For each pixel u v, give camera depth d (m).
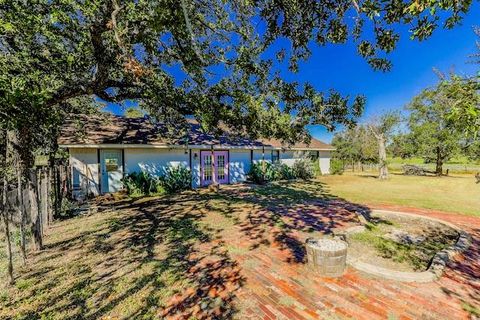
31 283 4.20
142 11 3.99
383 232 7.21
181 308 3.55
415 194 13.59
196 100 6.52
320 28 3.85
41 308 3.56
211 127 6.82
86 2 3.93
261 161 19.77
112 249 5.69
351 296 3.89
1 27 4.19
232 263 4.97
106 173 13.24
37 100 3.46
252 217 8.55
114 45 5.02
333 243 4.88
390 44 3.13
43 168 7.66
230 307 3.58
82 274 4.51
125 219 8.30
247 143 19.08
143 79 6.25
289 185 17.11
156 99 6.77
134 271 4.62
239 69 5.92
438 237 6.87
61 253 5.46
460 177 23.31
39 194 6.04
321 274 4.49
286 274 4.54
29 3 4.39
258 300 3.75
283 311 3.51
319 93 5.78
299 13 3.84
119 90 7.14
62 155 11.52
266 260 5.11
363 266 4.72
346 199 11.97
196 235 6.64
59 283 4.21
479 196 13.05
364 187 16.31
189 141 15.82
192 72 6.05
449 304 3.72
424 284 4.27
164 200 11.79
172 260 5.09
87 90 5.75
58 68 5.92
